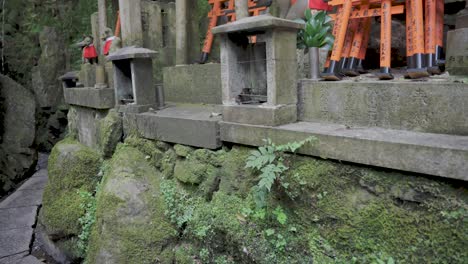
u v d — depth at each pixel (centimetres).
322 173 274
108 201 386
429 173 220
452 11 457
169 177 407
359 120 292
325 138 266
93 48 611
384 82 275
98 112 523
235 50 339
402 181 237
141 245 361
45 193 523
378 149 240
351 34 385
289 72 315
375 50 489
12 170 880
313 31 339
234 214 324
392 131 268
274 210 297
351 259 261
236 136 329
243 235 307
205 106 495
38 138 1108
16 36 1137
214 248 338
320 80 332
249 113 319
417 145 222
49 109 1137
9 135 942
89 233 453
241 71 349
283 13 507
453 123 245
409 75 309
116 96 485
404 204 239
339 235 267
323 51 432
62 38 1166
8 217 607
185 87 556
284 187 292
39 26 1140
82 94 555
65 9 1180
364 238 255
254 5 559
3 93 972
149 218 376
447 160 212
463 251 213
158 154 421
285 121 314
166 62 657
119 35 659
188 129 373
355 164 258
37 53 1152
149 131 426
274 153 297
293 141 285
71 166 504
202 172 362
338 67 334
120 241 362
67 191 497
